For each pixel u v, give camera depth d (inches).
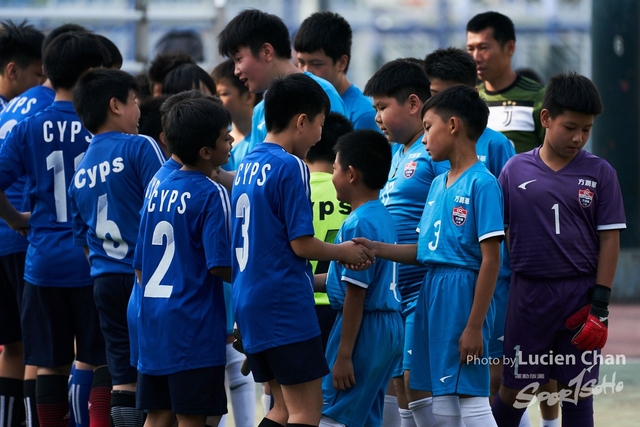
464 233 494.6
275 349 467.2
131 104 569.6
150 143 557.9
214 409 491.8
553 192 526.0
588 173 526.0
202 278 491.8
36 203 601.0
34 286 596.7
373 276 505.4
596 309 513.3
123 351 555.5
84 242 573.6
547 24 2297.0
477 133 505.4
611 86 1334.9
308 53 719.1
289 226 463.5
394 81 568.1
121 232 552.1
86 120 567.5
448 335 495.2
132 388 555.8
